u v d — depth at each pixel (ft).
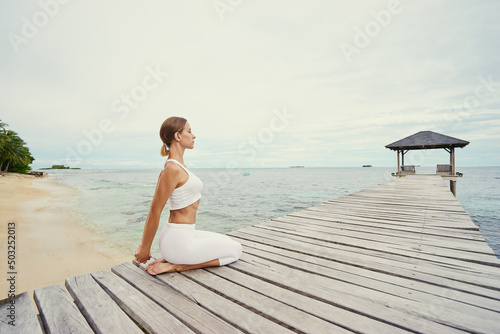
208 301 5.61
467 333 4.41
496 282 6.27
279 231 11.65
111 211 51.78
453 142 62.13
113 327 4.76
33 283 18.13
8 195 81.97
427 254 8.37
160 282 6.57
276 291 6.06
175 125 6.49
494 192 118.01
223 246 7.50
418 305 5.35
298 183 165.68
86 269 21.03
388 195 23.86
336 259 8.04
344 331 4.58
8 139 208.95
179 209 6.80
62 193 94.12
